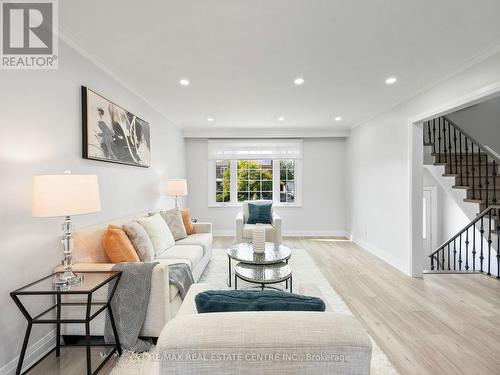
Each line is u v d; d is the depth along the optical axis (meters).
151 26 1.97
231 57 2.46
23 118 1.76
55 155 2.03
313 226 5.93
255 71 2.77
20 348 1.68
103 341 1.94
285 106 4.00
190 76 2.90
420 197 3.40
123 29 2.01
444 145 4.60
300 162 5.90
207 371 0.75
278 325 0.80
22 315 1.70
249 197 6.04
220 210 5.95
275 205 5.95
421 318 2.34
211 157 5.86
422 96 3.24
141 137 3.47
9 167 1.66
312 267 3.71
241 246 3.27
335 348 0.75
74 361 1.79
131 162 3.18
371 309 2.50
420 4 1.74
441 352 1.88
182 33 2.07
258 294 1.10
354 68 2.69
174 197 4.87
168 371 0.76
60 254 2.02
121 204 3.01
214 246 4.95
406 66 2.65
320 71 2.77
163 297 1.91
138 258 2.28
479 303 2.63
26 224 1.75
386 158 4.05
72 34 2.08
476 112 4.67
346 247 4.88
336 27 1.99
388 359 1.81
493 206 3.37
